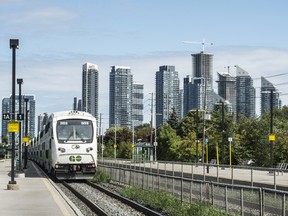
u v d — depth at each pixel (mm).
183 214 18375
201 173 39562
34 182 35062
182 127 116375
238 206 16312
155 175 27734
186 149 94375
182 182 22516
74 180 40625
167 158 104812
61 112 38125
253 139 83312
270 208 13930
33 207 19984
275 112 103062
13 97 30188
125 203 24594
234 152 86750
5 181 36188
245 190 15711
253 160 83000
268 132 80625
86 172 37625
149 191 25594
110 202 24938
